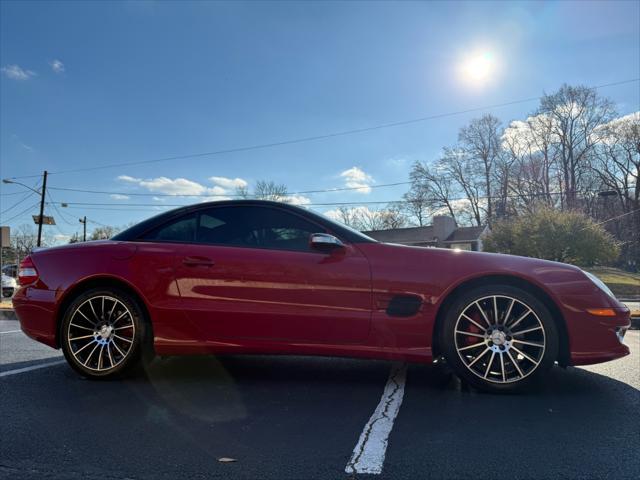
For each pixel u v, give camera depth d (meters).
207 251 3.45
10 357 4.68
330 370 3.92
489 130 48.44
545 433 2.47
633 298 20.39
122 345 3.51
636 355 4.61
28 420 2.70
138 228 3.69
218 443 2.36
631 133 42.12
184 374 3.77
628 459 2.15
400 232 45.78
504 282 3.21
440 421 2.66
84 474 2.03
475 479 1.98
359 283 3.25
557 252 23.17
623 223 44.22
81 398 3.12
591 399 3.07
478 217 49.66
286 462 2.14
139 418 2.73
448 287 3.18
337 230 3.46
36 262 3.68
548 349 3.07
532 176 47.59
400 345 3.22
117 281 3.49
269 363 4.18
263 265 3.35
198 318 3.37
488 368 3.14
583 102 44.38
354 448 2.29
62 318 3.57
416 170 51.28
